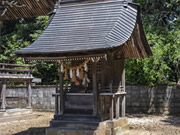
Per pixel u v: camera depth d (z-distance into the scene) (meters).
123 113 10.86
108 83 9.52
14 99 15.57
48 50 8.51
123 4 9.72
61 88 9.28
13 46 20.61
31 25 21.14
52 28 9.78
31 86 17.84
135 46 10.47
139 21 9.91
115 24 9.16
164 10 17.25
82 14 9.94
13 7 7.35
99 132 8.62
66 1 10.40
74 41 8.80
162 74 15.13
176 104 15.55
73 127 8.90
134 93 16.23
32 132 10.91
